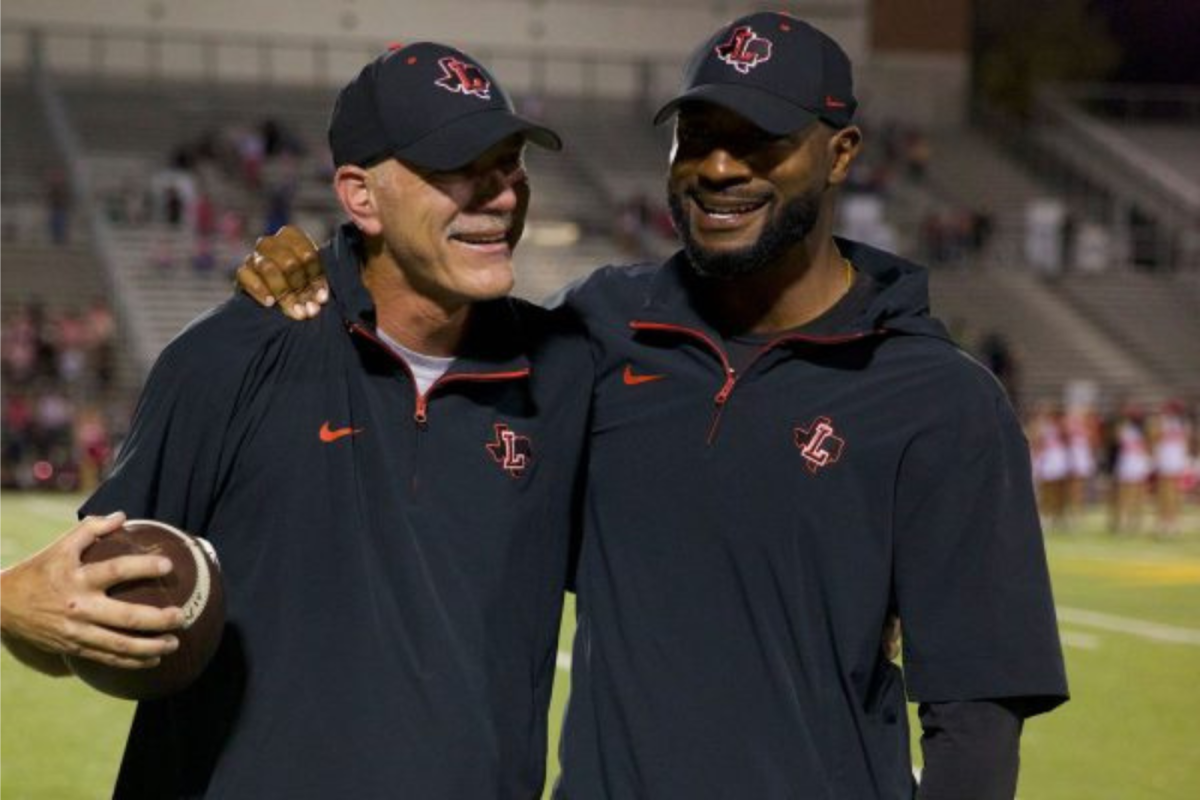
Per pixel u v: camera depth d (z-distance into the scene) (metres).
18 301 32.16
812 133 3.76
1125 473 26.30
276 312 3.72
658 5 44.00
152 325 31.92
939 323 3.89
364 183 3.68
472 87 3.61
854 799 3.81
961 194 42.31
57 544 3.36
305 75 41.69
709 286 3.96
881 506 3.78
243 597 3.70
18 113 37.75
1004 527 3.74
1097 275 39.66
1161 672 12.79
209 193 36.16
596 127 42.44
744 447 3.82
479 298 3.66
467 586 3.74
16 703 11.19
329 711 3.65
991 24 47.44
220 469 3.69
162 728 3.76
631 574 3.92
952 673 3.72
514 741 3.84
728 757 3.79
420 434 3.76
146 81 40.38
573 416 3.97
